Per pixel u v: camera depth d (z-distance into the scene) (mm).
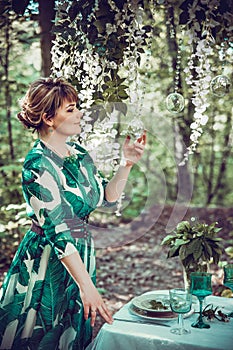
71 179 2346
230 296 3631
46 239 2299
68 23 2725
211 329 2096
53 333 2297
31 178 2238
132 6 2590
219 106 6910
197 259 2408
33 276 2291
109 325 2135
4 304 2320
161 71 6164
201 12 2637
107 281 5344
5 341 2301
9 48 5484
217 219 6922
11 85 5770
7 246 5605
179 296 2043
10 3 2850
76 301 2354
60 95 2291
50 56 3117
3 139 5949
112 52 2684
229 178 8062
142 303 2324
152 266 5848
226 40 2832
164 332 2059
